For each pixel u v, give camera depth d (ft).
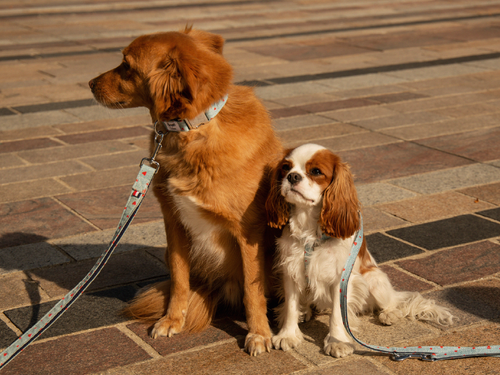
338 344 10.38
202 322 11.52
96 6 65.31
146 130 25.09
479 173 19.72
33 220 16.52
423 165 20.62
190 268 12.25
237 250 11.54
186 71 9.69
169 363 10.19
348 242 10.62
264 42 45.21
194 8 64.85
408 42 44.32
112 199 18.03
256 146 10.82
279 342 10.62
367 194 18.19
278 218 10.50
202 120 10.24
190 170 10.54
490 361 10.01
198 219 11.07
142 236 15.70
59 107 28.25
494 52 39.81
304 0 71.10
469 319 11.43
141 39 10.76
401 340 10.84
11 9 61.52
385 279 11.65
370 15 59.67
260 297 11.05
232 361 10.24
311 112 27.30
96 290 12.94
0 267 13.87
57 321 11.60
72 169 20.49
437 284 12.83
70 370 9.97
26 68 36.42
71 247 14.97
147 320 11.66
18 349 9.12
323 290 10.84
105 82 11.21
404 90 31.09
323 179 10.06
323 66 36.78
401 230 15.65
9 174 19.97
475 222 16.02
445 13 60.08
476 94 29.99
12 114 27.02
